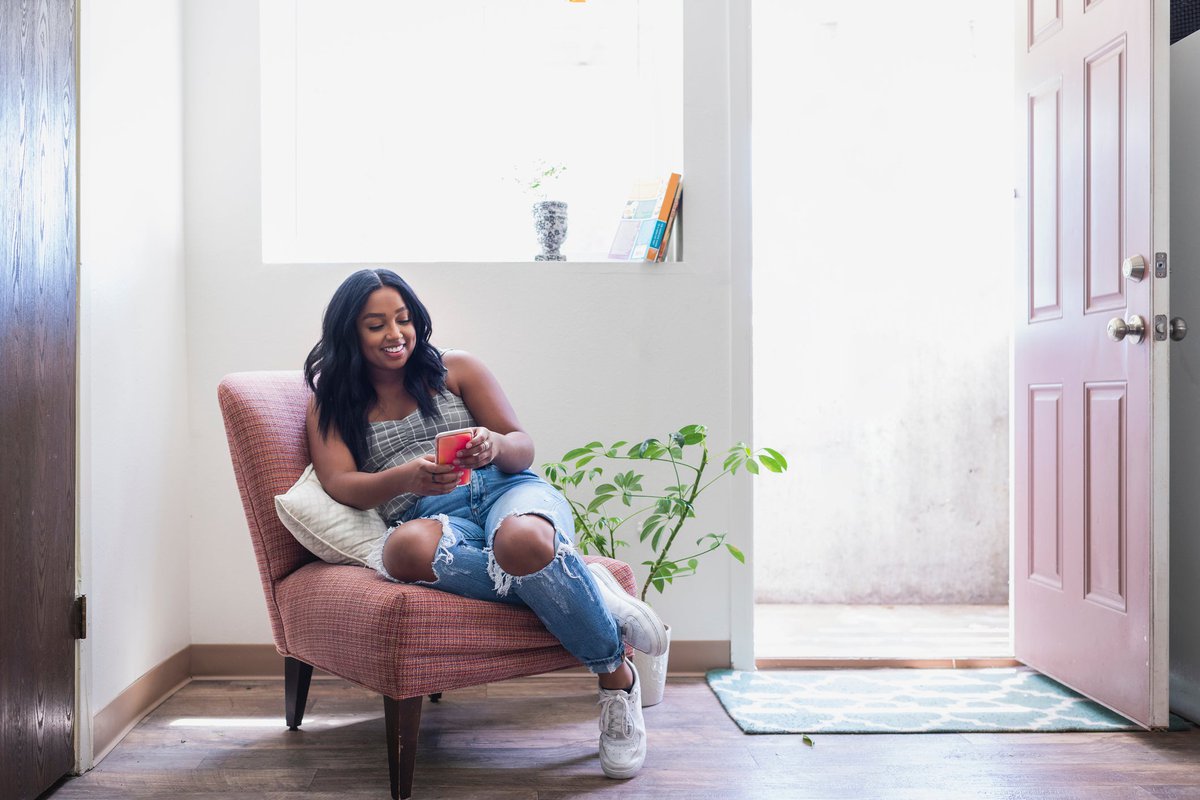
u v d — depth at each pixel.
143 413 2.15
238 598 2.46
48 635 1.70
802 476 3.56
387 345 1.87
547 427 2.52
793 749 1.93
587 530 2.32
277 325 2.46
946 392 3.57
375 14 2.84
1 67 1.53
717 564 2.53
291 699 2.04
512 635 1.71
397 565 1.70
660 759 1.87
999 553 3.57
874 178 3.56
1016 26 2.63
